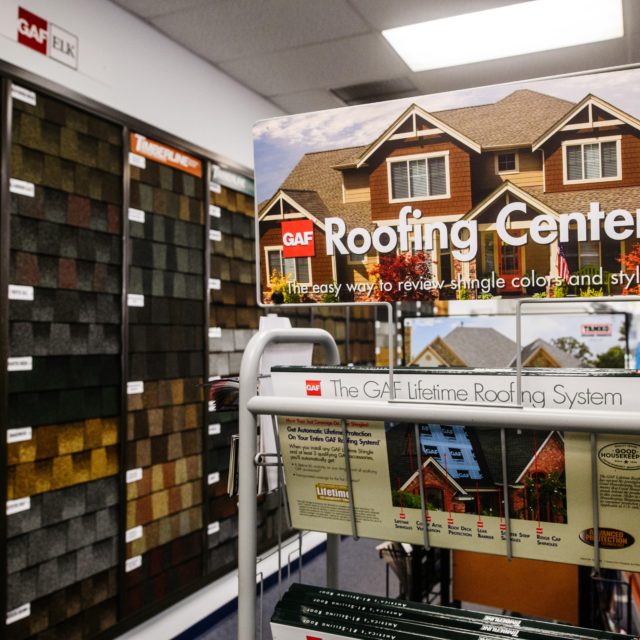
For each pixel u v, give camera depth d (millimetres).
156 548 2549
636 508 595
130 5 2480
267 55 2994
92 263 2264
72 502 2154
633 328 2262
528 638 617
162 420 2592
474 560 1846
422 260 729
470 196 707
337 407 665
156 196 2592
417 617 667
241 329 3141
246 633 721
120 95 2482
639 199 643
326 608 697
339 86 3406
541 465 618
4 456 1910
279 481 738
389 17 2625
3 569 1895
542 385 621
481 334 2318
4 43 1989
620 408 595
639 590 1578
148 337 2523
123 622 2352
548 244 678
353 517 703
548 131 674
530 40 2857
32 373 2021
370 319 4488
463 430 635
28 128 2031
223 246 3025
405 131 732
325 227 768
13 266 1967
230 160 3092
